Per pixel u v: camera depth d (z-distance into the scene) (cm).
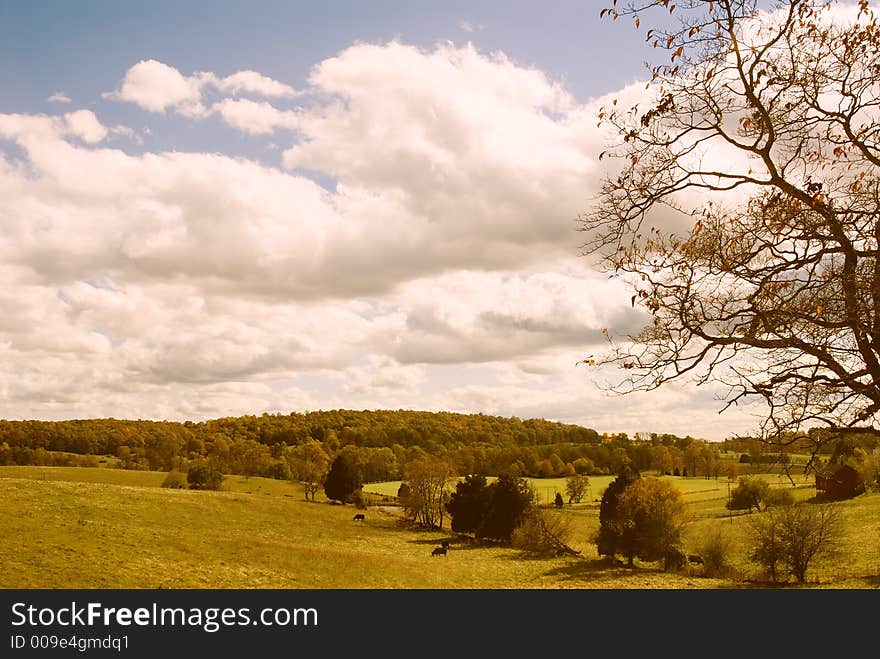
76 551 3938
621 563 6222
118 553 4084
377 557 5447
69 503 6119
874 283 867
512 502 7806
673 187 991
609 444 16450
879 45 936
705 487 12031
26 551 3769
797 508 5000
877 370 880
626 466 6750
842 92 966
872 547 5625
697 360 951
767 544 4884
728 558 6006
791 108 974
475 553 6881
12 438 18388
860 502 7212
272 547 5038
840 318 891
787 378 921
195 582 3728
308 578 4228
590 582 5078
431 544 7625
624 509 6112
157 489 8306
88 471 12238
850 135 960
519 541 7162
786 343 893
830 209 919
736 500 8356
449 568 5484
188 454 18575
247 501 8650
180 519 6594
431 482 9625
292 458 14700
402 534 8500
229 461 15812
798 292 923
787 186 941
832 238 920
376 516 10031
